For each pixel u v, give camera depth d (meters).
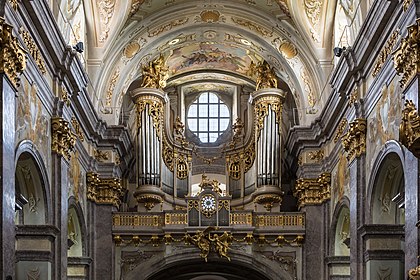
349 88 20.61
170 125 30.70
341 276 24.78
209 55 29.83
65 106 20.20
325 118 24.72
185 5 26.09
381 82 17.86
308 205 26.08
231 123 32.03
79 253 24.12
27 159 17.09
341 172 23.16
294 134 26.42
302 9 24.67
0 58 13.77
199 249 26.00
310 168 26.12
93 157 25.30
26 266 18.11
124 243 25.94
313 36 25.30
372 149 18.84
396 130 16.55
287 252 26.08
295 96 27.38
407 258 14.70
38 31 17.02
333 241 25.08
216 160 30.28
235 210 26.38
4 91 13.85
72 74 20.00
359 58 19.27
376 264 18.78
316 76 26.14
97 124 25.11
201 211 26.17
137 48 26.98
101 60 25.42
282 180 30.67
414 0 14.60
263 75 28.52
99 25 25.02
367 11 19.50
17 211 18.34
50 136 18.88
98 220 25.59
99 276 25.33
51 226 18.23
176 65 30.33
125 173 29.92
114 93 26.55
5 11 14.41
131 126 30.41
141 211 27.81
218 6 26.23
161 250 25.95
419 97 14.04
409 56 14.48
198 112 32.28
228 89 32.16
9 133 14.12
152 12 25.91
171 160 29.16
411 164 14.62
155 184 27.86
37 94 17.42
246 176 29.06
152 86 28.28
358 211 19.56
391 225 18.78
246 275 28.62
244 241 26.06
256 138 28.28
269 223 26.17
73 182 22.06
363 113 19.75
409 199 14.70
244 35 27.45
